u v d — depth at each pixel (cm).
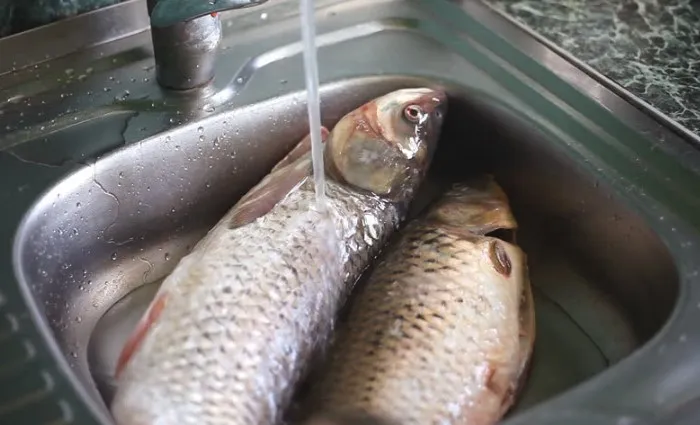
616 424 56
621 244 77
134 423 60
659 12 101
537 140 82
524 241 88
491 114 86
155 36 80
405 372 66
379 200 81
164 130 80
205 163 84
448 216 81
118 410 61
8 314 62
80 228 77
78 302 78
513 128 85
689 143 79
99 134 80
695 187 75
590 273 82
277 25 94
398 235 82
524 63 90
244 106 84
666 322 64
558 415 57
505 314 73
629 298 77
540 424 56
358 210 79
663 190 75
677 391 59
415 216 86
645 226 73
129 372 64
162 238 85
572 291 83
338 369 68
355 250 78
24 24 86
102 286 80
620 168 77
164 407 60
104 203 79
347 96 90
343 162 81
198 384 62
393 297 72
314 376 69
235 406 62
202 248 74
